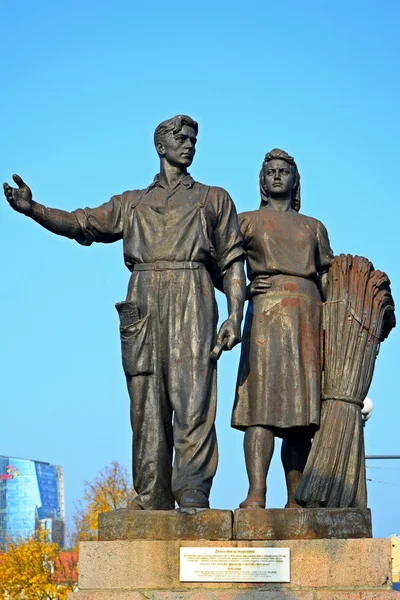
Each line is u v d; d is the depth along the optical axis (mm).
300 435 11922
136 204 11773
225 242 11695
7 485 136875
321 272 12227
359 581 10281
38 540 47188
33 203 11617
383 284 12195
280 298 11781
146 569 10414
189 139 11906
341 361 11727
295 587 10305
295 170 12516
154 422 11305
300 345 11648
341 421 11523
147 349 11359
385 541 10336
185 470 10984
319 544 10383
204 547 10430
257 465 11398
